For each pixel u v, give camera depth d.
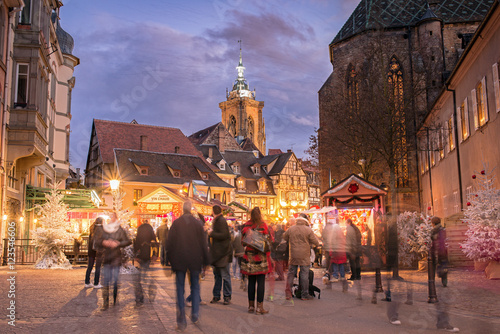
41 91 23.36
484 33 20.28
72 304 8.29
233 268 14.45
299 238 9.78
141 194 53.38
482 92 21.55
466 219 13.90
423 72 37.69
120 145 61.22
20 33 21.00
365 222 17.16
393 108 29.72
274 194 75.94
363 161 30.48
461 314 7.54
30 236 23.50
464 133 25.52
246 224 8.09
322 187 37.75
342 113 32.44
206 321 7.07
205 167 62.19
